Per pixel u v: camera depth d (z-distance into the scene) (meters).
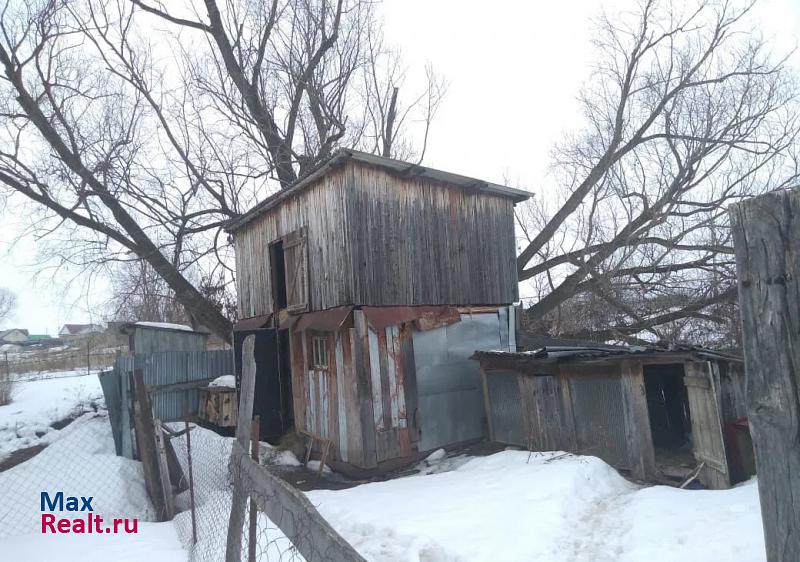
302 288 10.29
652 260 16.28
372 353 8.95
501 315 11.09
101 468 7.55
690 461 7.64
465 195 10.87
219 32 17.86
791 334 1.29
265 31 18.58
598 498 5.89
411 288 9.68
